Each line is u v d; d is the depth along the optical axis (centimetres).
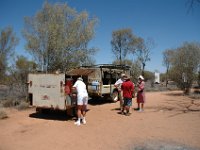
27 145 853
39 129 1055
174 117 1305
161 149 798
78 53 2116
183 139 902
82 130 1031
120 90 1455
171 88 3959
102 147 822
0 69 2361
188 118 1278
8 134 990
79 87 1134
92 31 2194
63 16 2081
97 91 1777
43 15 2055
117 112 1454
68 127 1084
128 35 4525
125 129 1046
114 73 1944
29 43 2016
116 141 883
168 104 1841
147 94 2833
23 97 1861
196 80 2998
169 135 955
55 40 2005
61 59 2052
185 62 2864
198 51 2875
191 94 2748
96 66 1811
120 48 4578
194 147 814
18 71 2008
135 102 1941
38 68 2039
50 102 1267
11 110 1502
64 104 1236
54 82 1255
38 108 1345
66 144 855
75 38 2109
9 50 2588
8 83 2081
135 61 4119
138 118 1275
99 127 1080
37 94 1301
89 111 1488
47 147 829
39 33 2023
